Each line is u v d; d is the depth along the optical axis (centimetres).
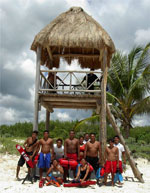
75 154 675
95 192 549
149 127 2127
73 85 941
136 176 722
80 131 1997
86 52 1052
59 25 816
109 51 851
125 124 1622
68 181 666
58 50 1033
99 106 842
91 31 787
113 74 1617
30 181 643
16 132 2119
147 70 1529
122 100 1636
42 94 793
